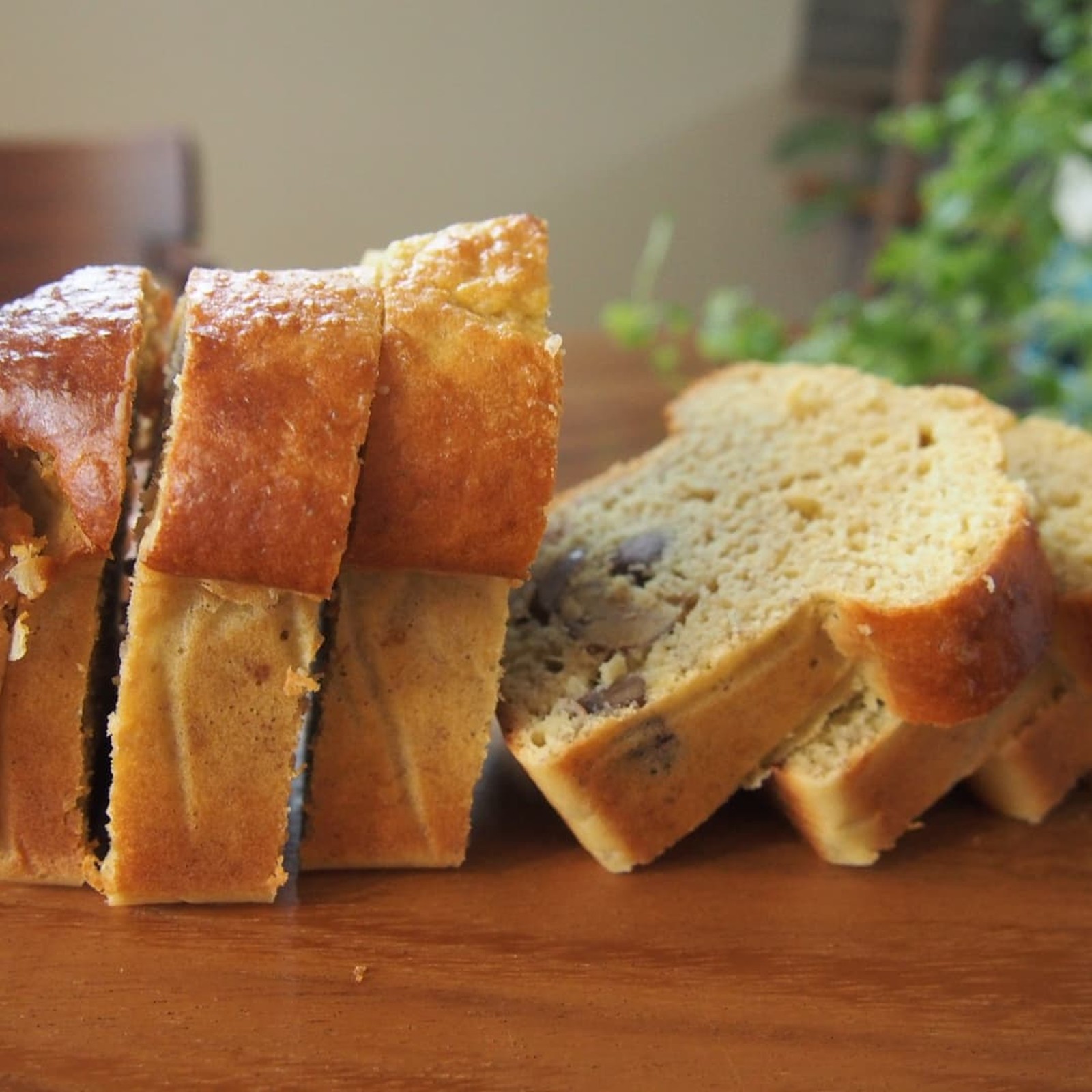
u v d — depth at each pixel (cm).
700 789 24
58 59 59
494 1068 20
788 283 77
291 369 20
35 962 21
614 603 25
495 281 22
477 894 23
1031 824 25
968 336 45
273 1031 20
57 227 42
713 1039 21
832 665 24
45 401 20
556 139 69
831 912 23
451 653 22
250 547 20
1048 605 24
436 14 64
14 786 22
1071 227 53
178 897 22
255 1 60
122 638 23
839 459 27
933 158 67
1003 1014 21
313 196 66
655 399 39
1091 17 53
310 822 23
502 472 21
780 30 71
